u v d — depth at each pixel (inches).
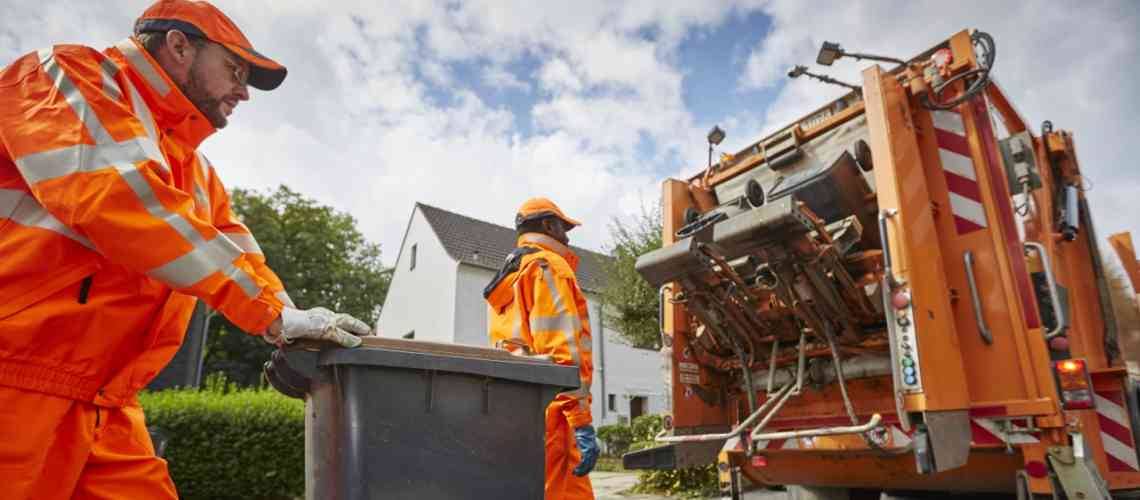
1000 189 142.5
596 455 111.4
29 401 57.3
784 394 156.9
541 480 79.8
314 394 74.0
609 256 490.6
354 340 68.8
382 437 69.1
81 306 60.4
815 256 134.9
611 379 1009.5
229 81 75.4
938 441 122.8
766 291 152.8
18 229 59.7
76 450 60.8
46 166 57.6
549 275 117.3
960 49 147.5
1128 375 166.4
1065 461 124.3
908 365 126.3
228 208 89.0
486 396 77.1
